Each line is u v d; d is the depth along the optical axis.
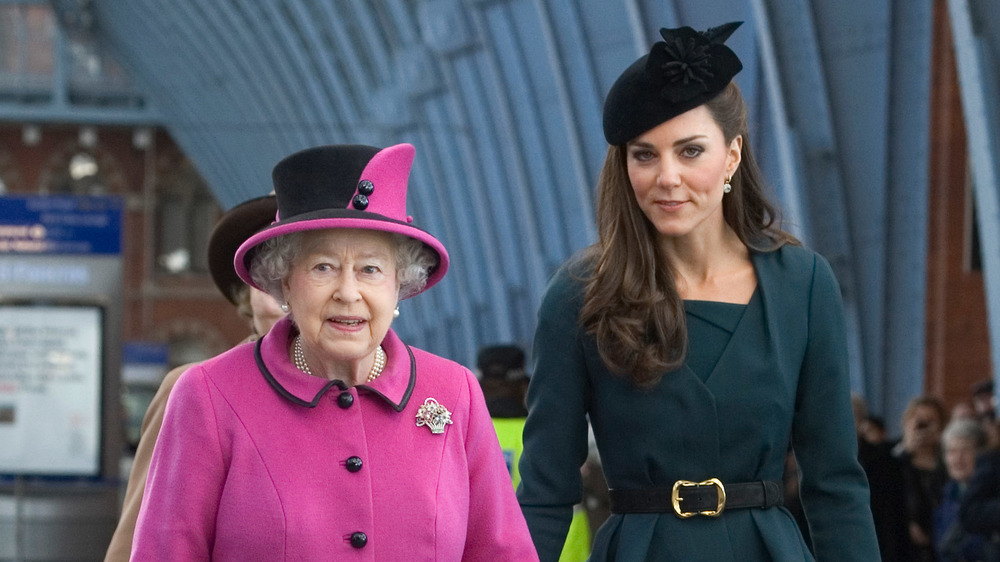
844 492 9.56
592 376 9.69
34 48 122.94
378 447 8.13
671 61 9.05
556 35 38.03
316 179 8.03
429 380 8.47
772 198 9.92
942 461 23.92
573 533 14.95
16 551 32.16
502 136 48.06
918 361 27.70
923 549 23.47
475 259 56.19
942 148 37.16
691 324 9.48
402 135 56.88
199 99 94.50
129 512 10.97
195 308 130.12
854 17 25.86
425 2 47.41
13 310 33.38
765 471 9.45
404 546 8.00
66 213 33.59
